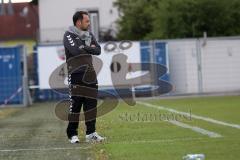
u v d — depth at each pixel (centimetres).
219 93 10238
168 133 4362
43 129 5141
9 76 9706
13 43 18338
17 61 9738
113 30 14462
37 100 10212
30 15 18612
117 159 3247
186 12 11756
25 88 9619
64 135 4556
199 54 10406
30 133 4828
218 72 10456
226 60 10456
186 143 3775
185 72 10369
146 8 13838
